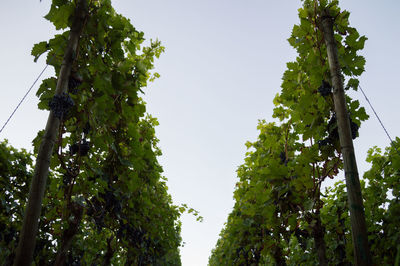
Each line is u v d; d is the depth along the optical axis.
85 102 4.42
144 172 7.68
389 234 5.23
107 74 4.70
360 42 4.35
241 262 10.58
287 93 5.31
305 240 5.48
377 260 5.45
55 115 3.12
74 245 7.36
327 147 4.36
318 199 4.83
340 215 6.54
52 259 6.53
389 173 5.73
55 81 4.02
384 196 5.73
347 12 4.28
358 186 2.96
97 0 4.21
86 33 4.05
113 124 5.18
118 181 6.03
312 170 4.93
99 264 10.25
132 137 5.91
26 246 2.65
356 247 2.77
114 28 4.71
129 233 7.98
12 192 6.21
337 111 3.32
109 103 4.86
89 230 8.63
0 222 5.96
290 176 5.27
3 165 6.08
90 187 5.04
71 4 3.92
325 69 4.32
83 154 4.72
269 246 7.02
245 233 9.09
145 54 6.41
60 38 3.96
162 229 11.43
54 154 4.52
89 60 4.35
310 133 4.70
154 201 9.55
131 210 7.76
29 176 6.52
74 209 4.80
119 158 5.63
